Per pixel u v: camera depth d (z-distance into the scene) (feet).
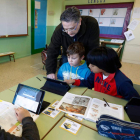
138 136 1.94
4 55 11.80
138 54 14.66
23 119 2.23
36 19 16.02
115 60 3.08
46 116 2.61
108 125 2.07
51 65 5.01
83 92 3.69
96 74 3.96
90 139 2.14
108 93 3.76
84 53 4.57
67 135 2.19
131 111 2.76
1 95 3.30
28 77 9.57
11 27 12.59
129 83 3.32
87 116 2.59
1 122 2.30
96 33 4.66
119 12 14.92
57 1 18.24
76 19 3.48
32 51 16.58
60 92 3.59
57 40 4.98
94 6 16.07
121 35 15.40
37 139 1.90
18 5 12.73
